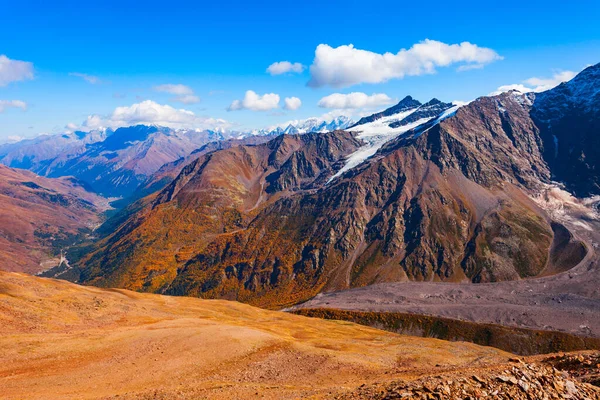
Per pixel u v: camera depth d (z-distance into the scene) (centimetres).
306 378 5112
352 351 7344
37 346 5431
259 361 5712
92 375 4806
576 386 2522
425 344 9850
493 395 2242
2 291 7462
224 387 4203
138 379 4788
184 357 5584
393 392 2380
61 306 7631
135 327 7125
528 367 2703
